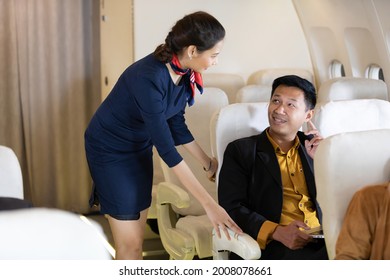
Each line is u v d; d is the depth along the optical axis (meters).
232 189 2.62
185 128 2.71
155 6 4.37
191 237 2.88
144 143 2.56
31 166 4.79
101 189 2.56
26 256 1.03
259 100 3.86
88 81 4.86
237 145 2.67
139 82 2.30
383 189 1.98
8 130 4.72
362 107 2.89
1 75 4.64
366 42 4.54
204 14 2.30
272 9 4.82
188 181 2.34
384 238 1.91
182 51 2.31
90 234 1.08
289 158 2.67
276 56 4.89
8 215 1.05
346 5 4.45
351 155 2.10
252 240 2.32
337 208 2.08
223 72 4.75
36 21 4.64
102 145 2.50
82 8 4.74
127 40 4.41
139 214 2.61
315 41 4.90
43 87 4.73
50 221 1.06
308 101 2.63
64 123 4.81
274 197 2.62
